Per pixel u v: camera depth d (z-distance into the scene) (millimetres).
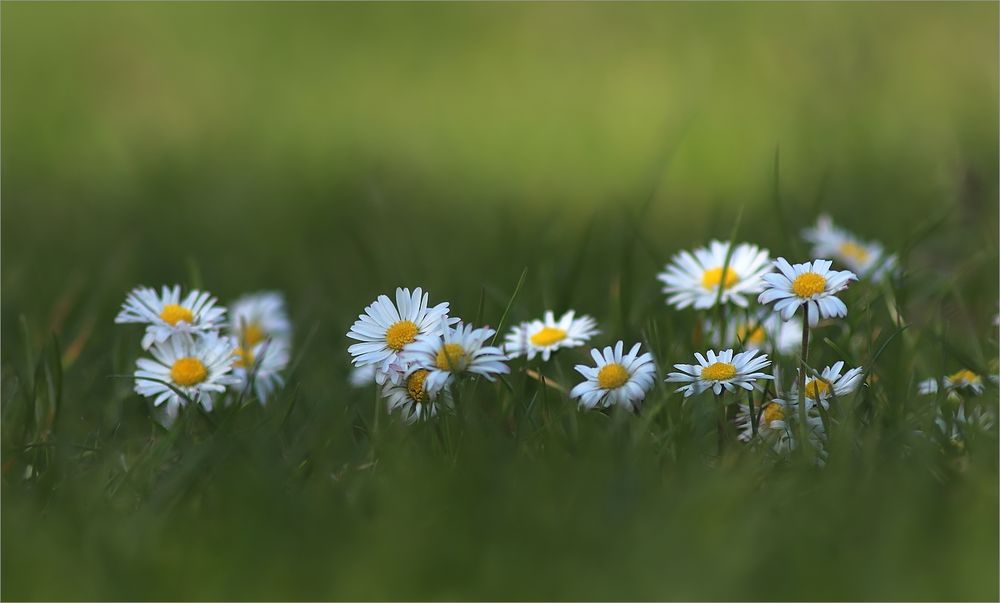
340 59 14656
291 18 16594
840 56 9008
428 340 3287
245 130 11570
